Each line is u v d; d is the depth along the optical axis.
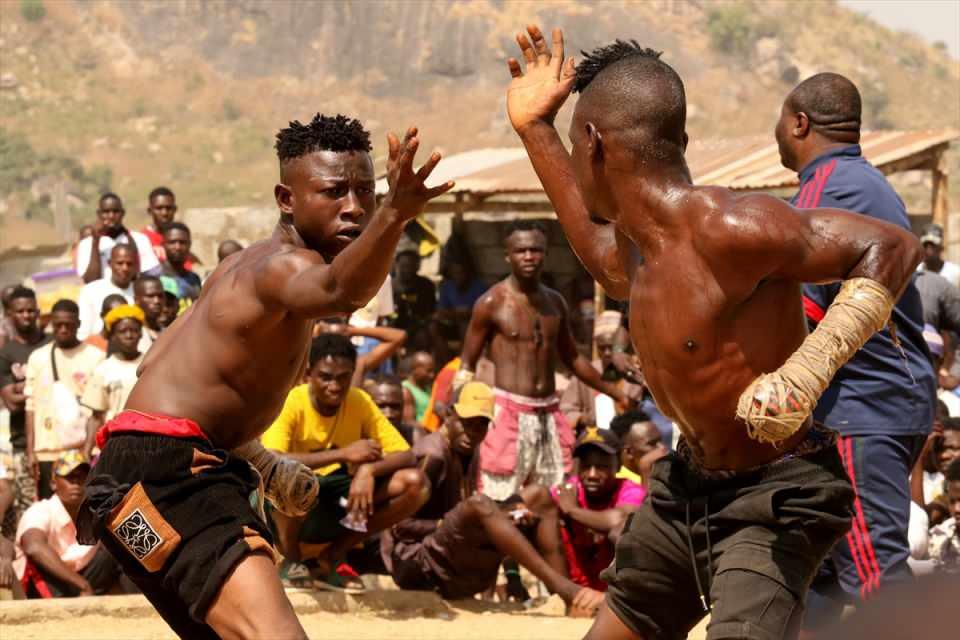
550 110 7.30
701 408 6.23
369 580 13.73
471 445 13.93
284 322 6.50
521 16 44.47
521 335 15.91
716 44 58.62
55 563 12.98
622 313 19.61
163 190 21.69
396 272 24.67
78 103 83.50
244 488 6.61
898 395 8.48
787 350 6.15
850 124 8.79
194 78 79.00
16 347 18.69
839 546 8.54
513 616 12.62
